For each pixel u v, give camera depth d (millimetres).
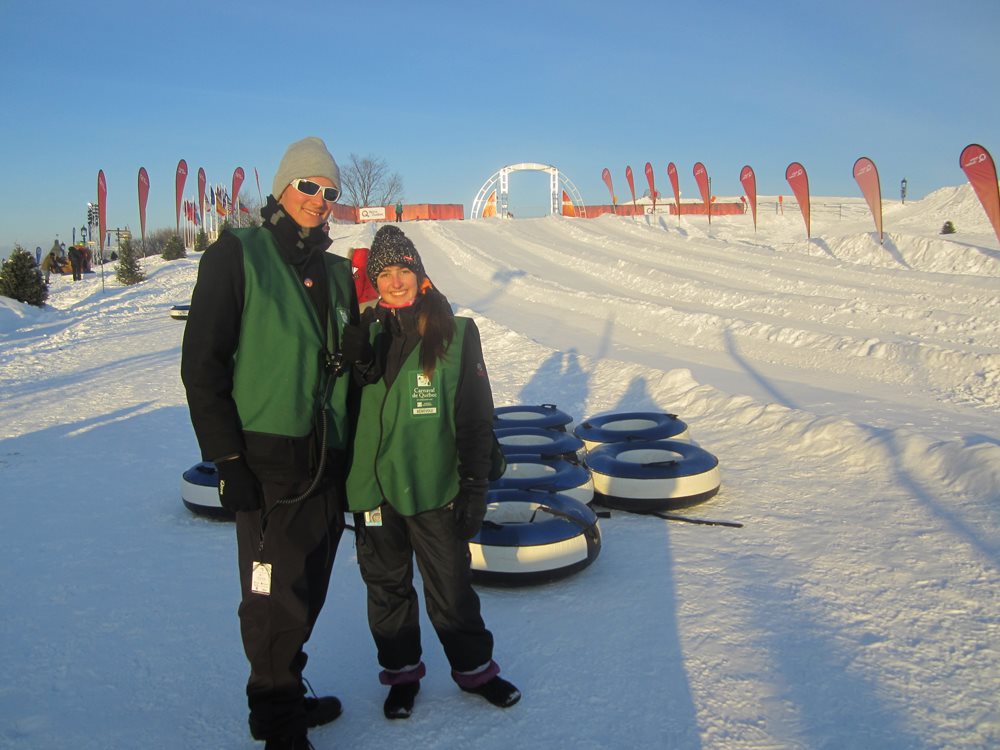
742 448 7020
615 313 18734
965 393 9898
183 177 33438
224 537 5203
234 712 3078
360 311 3080
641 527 5156
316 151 2715
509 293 24281
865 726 2863
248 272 2533
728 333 14969
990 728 2826
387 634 3006
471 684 3059
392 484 2850
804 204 32344
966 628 3570
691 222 62812
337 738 2877
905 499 5332
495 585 4168
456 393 2908
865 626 3625
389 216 70812
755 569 4340
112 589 4332
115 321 21172
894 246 27891
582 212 74312
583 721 2943
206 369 2457
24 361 14531
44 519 5625
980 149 21062
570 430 6840
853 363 11945
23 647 3645
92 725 2982
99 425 9023
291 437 2551
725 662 3336
